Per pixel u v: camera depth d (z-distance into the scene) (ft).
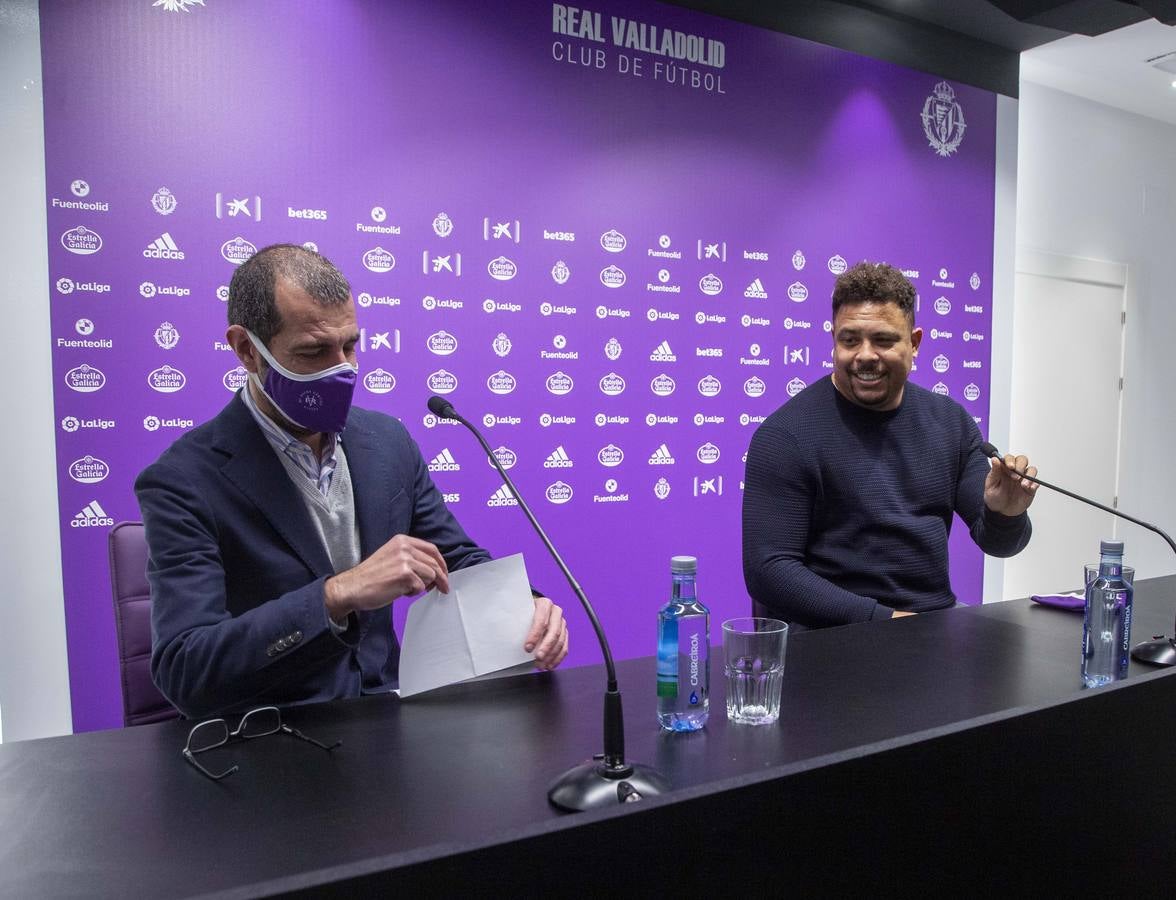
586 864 1.50
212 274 7.60
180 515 3.85
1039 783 2.18
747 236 10.60
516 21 8.95
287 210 7.90
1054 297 14.64
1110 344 15.62
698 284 10.27
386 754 2.86
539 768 2.72
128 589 4.35
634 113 9.72
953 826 2.00
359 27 8.15
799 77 10.86
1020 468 5.22
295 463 4.32
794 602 5.35
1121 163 15.51
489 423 9.04
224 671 3.29
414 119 8.46
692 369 10.29
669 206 10.02
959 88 12.27
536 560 9.37
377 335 8.40
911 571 5.74
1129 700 2.41
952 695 3.47
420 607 3.56
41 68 6.90
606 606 9.81
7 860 2.09
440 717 3.26
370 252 8.30
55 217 7.00
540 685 3.71
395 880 1.35
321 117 8.02
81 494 7.16
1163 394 16.65
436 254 8.64
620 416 9.82
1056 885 2.24
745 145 10.52
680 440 10.25
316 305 3.83
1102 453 15.65
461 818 2.34
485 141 8.85
